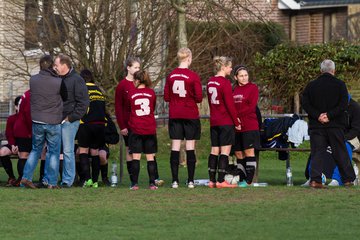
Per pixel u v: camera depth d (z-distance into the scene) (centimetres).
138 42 6881
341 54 7494
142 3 6825
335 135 4338
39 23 6962
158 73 7019
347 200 3906
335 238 3058
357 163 4853
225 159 4369
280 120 4716
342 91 4319
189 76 4297
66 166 4472
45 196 4059
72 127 4438
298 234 3125
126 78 4581
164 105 6969
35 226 3325
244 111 4453
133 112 4338
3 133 5294
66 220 3444
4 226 3322
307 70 7438
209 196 4038
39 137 4381
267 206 3747
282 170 5994
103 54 6862
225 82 4312
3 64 7525
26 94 4688
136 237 3080
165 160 6550
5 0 7044
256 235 3108
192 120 4344
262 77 7550
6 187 4581
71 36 6850
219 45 7150
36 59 7512
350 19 9669
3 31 7275
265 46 8075
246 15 8669
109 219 3456
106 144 4881
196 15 6862
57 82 4334
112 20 6819
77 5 6775
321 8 9856
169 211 3628
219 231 3188
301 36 9988
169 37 6975
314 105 4344
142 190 4275
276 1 9800
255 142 4475
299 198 3969
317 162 4338
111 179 4844
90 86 4566
